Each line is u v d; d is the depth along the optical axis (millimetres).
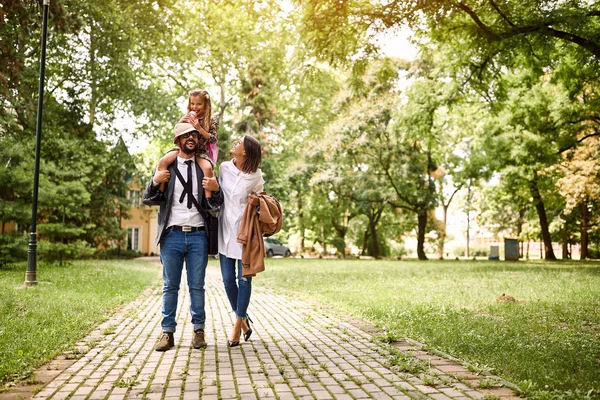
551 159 25453
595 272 18266
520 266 24203
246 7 14391
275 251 42875
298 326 7008
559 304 9102
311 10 11797
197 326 5387
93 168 28750
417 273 18750
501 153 26203
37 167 12438
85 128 28547
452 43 16312
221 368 4461
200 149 5465
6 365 4305
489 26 13734
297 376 4215
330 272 19859
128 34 26344
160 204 5445
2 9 15734
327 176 36062
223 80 34188
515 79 23125
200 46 31375
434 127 23266
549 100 23594
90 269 18219
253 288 13516
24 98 20875
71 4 21078
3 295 9078
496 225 54344
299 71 13398
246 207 5457
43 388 3818
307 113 37000
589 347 5422
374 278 16328
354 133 34781
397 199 39219
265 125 34469
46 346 5176
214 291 12773
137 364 4609
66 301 8844
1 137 17172
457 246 62562
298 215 46406
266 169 34719
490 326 6734
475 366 4469
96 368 4465
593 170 28016
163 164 5379
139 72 30781
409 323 7004
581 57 15414
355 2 11961
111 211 32094
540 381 3957
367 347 5473
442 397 3594
